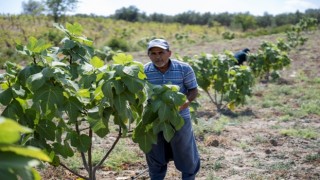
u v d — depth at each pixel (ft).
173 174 16.84
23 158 3.47
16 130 3.27
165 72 12.37
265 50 43.91
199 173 17.15
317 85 41.65
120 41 97.96
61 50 11.02
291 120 27.30
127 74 9.29
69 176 16.31
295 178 16.43
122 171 17.22
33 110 9.93
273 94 36.86
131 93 9.64
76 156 18.40
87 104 10.47
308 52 72.90
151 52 11.90
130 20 297.94
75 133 10.62
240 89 28.73
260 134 23.57
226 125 25.90
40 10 167.84
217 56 29.76
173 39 150.71
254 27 270.05
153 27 215.31
